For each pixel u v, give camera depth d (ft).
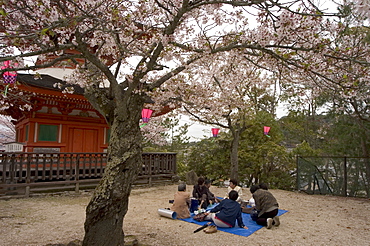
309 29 14.74
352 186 33.42
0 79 18.48
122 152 12.25
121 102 12.87
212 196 24.23
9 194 26.00
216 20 15.78
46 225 17.25
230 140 46.52
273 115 52.65
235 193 18.12
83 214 20.25
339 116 37.29
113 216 11.71
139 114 13.42
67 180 29.04
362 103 33.50
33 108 30.78
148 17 18.80
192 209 21.83
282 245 14.66
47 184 26.63
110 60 24.06
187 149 54.65
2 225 16.93
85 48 12.26
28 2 13.00
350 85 16.16
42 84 28.04
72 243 13.24
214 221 17.52
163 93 28.09
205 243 14.65
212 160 47.85
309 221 20.16
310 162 36.50
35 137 31.19
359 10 5.67
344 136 38.50
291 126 53.01
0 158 24.29
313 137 55.52
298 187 37.09
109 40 17.15
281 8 12.91
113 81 13.16
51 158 27.25
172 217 19.48
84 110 35.29
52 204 23.43
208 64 24.58
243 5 12.37
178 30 18.25
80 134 34.88
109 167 12.03
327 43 14.44
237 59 21.36
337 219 20.97
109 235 11.57
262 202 18.65
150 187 35.55
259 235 16.33
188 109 35.42
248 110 37.06
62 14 14.35
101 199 11.52
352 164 33.68
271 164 45.47
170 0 14.64
